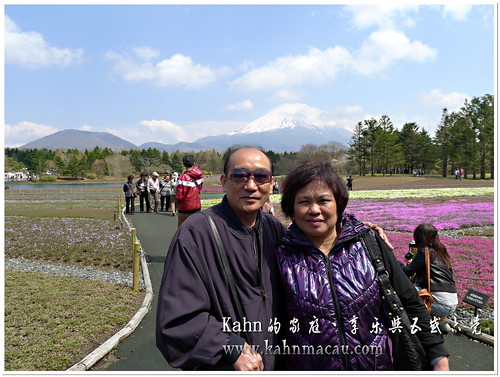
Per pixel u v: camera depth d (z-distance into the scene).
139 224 15.16
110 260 9.10
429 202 23.12
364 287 2.13
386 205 22.02
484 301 5.12
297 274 2.20
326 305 2.09
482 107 53.25
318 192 2.17
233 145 2.41
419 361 2.17
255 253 2.23
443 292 4.42
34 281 7.14
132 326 5.02
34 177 89.94
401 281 2.26
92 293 6.42
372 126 71.12
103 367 4.10
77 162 96.31
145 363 4.18
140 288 6.75
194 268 2.05
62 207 24.52
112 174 100.12
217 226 2.18
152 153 108.56
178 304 2.00
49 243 11.16
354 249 2.25
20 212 20.52
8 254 9.91
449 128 60.78
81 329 4.90
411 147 74.44
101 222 16.00
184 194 6.86
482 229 13.10
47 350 4.32
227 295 2.10
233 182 2.21
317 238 2.28
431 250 4.50
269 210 4.77
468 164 53.81
